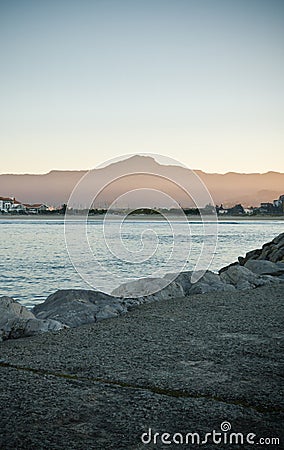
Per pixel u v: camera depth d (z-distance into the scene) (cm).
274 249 1025
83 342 366
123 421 230
